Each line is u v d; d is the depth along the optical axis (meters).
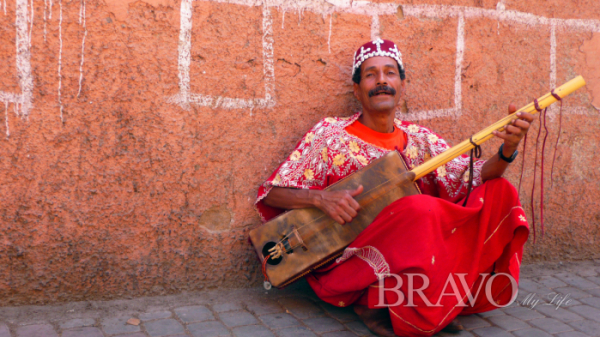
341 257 2.17
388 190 2.20
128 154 2.28
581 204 3.13
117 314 2.20
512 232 2.14
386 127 2.41
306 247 2.23
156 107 2.30
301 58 2.51
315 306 2.39
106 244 2.29
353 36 2.59
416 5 2.69
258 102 2.46
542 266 3.04
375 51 2.36
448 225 2.02
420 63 2.73
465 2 2.78
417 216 1.92
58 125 2.17
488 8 2.83
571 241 3.13
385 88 2.32
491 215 2.18
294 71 2.51
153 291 2.39
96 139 2.23
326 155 2.36
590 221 3.17
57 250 2.23
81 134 2.20
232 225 2.49
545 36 2.96
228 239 2.49
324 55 2.55
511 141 2.09
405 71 2.70
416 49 2.71
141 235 2.34
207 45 2.35
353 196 2.21
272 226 2.27
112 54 2.21
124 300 2.34
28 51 2.10
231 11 2.37
